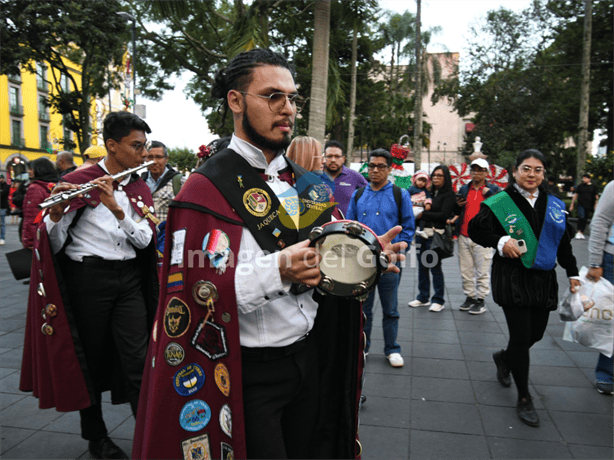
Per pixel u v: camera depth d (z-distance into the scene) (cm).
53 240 248
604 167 1523
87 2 1667
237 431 130
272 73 142
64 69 2034
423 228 561
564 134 3059
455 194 556
